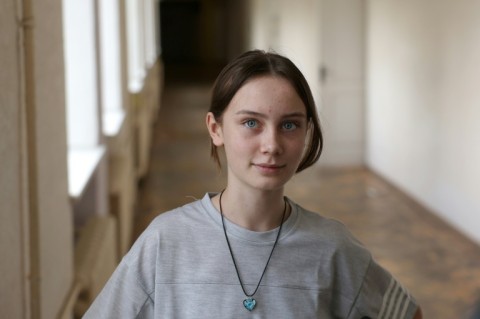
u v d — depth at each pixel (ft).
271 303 5.21
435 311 16.90
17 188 8.43
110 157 21.11
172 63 106.93
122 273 5.36
